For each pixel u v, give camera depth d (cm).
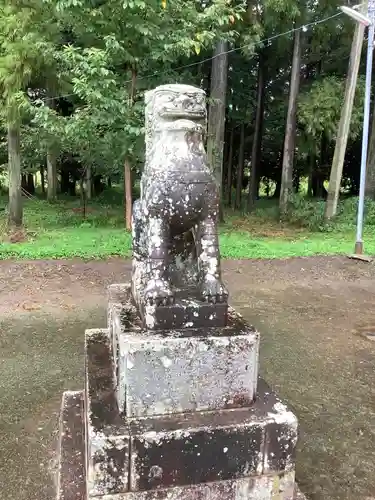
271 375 381
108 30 778
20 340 443
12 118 895
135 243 243
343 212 1208
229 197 1795
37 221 1143
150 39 788
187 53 809
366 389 361
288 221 1255
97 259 748
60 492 206
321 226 1158
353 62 1084
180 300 206
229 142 1856
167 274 207
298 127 1438
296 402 337
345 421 313
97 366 238
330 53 1448
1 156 1397
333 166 1168
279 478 196
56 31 844
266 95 1719
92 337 280
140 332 196
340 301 605
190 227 214
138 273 235
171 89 203
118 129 850
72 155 1364
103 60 731
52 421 304
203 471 187
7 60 834
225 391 198
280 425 191
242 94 1587
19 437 287
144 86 897
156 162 207
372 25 799
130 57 783
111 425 185
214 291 203
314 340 464
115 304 242
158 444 181
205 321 203
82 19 765
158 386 191
